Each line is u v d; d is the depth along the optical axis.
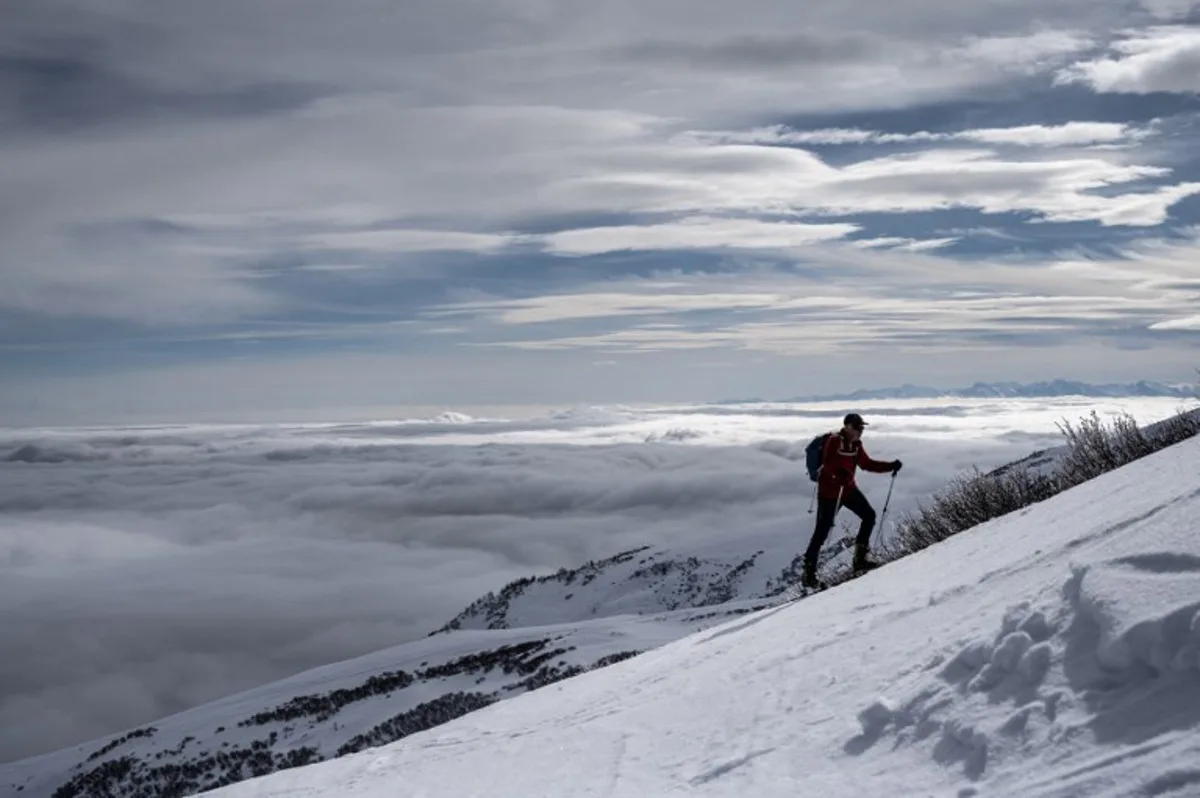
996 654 3.44
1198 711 2.58
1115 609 3.06
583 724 6.18
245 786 7.67
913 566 7.27
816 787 3.46
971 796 2.85
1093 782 2.54
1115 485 6.52
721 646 7.29
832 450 10.20
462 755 6.65
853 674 4.57
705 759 4.36
